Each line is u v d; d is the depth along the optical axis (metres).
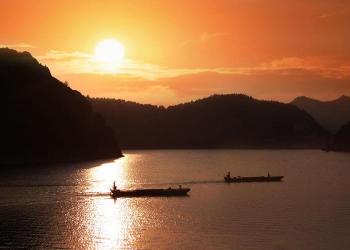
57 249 198.50
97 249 199.38
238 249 198.88
